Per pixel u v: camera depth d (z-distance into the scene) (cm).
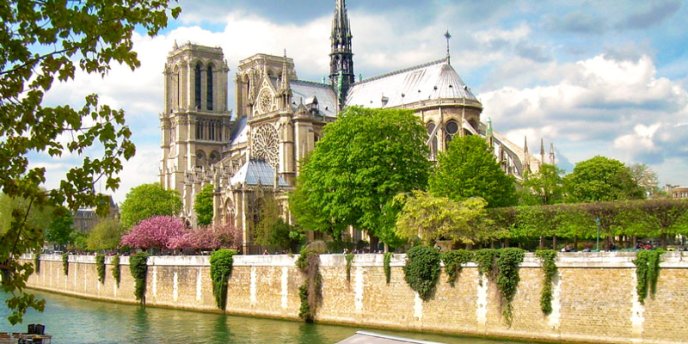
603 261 6919
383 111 11694
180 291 11162
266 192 15588
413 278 8106
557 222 9181
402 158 11006
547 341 7156
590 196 12281
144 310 11200
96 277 13350
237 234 14688
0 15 2105
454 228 9150
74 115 2216
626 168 12475
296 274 9400
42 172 2273
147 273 11906
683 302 6481
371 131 11094
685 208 8369
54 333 8938
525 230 9375
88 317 10456
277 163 19550
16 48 2127
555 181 12594
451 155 11206
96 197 2342
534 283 7306
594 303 6931
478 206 9381
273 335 8269
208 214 18475
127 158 2339
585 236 9150
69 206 2298
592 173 12369
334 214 11144
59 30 2161
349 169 11081
